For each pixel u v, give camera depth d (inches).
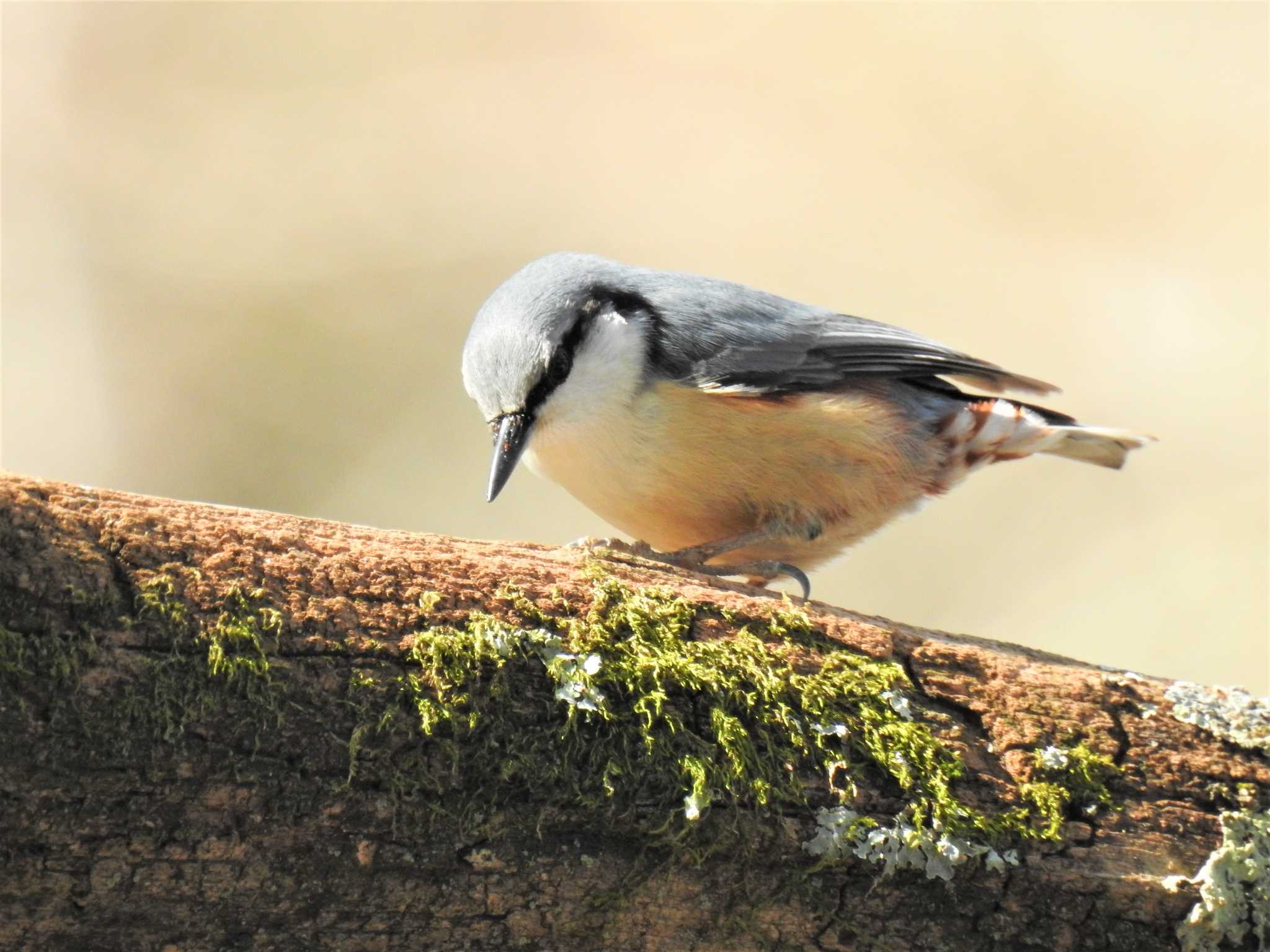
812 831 159.6
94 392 515.5
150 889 140.4
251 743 143.3
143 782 138.9
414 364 536.4
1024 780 167.8
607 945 155.7
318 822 144.9
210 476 516.1
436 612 156.7
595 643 161.6
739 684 163.9
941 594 500.4
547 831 152.9
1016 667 177.6
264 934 145.6
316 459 524.1
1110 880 163.5
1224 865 166.4
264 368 530.3
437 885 149.5
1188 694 179.6
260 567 151.3
